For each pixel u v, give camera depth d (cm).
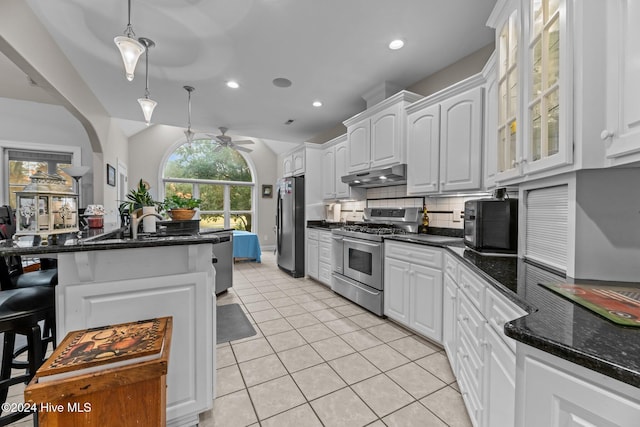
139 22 201
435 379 172
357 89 316
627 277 105
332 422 138
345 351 207
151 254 127
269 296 341
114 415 87
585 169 101
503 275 118
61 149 393
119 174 491
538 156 120
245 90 319
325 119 424
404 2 183
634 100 81
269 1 181
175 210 268
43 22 203
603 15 91
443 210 268
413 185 258
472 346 136
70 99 261
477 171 204
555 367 63
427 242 215
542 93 113
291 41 225
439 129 234
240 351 207
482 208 177
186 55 245
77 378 82
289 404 151
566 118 99
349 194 361
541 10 115
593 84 93
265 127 468
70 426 82
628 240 104
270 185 723
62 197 133
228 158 685
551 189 131
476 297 133
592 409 56
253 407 149
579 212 109
